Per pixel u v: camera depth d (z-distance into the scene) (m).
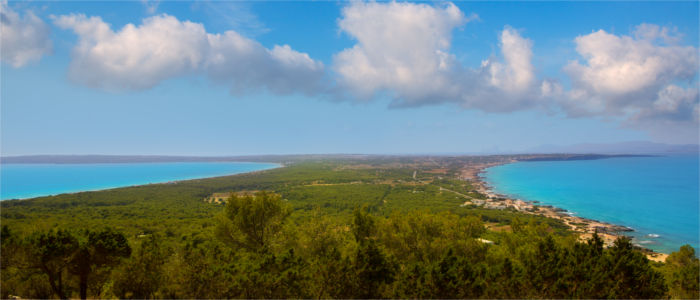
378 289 19.34
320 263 20.20
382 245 27.42
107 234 21.53
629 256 17.88
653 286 17.27
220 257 23.34
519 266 20.08
